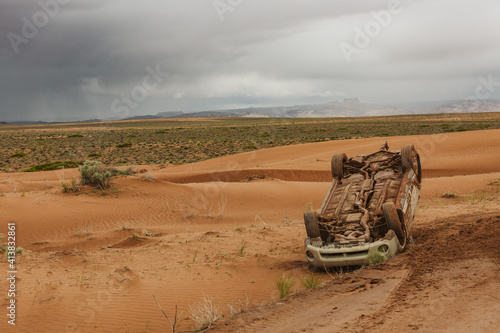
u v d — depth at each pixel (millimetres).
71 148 75938
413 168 12133
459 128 84750
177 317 6898
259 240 13594
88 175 22750
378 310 5105
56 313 6855
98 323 6613
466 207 16172
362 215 10438
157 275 9367
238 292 8234
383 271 7559
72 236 15891
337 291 6566
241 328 5418
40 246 14539
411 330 4203
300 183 25906
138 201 21047
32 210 18516
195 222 18703
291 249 12141
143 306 7395
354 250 9180
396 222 9625
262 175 29875
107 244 14703
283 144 73375
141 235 15539
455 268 6551
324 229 10367
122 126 195375
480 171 30188
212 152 65062
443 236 10078
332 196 12031
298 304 6148
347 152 41750
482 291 5078
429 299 5160
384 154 13445
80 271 9492
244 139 86562
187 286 8586
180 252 11938
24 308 6938
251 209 21016
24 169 51781
